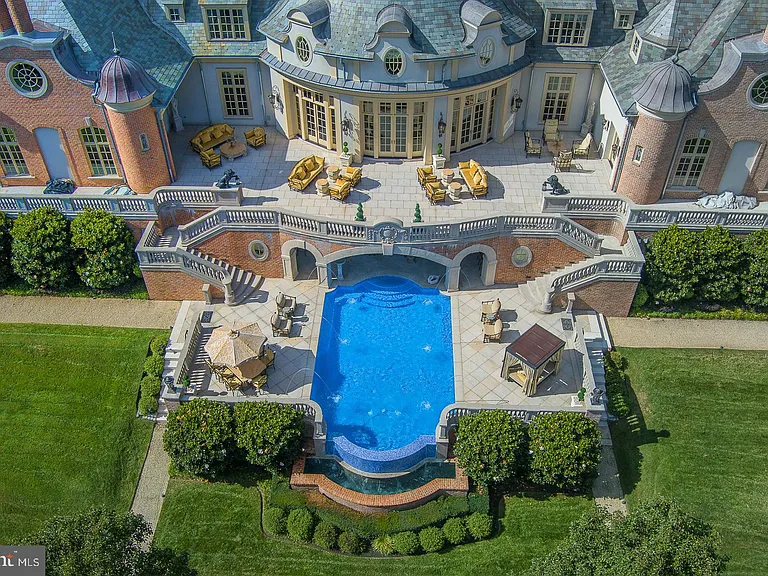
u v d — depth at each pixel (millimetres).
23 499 30922
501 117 43625
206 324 37656
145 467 32531
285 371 35219
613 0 41688
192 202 39469
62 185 40750
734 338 37531
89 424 33656
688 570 21422
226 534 30125
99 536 22266
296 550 29625
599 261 36562
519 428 30797
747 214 37656
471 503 30500
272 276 40719
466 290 39844
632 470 32031
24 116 38656
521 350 32906
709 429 33188
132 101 36594
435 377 35062
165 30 42656
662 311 38875
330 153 43812
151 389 34562
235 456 31562
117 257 38594
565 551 23938
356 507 30422
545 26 41688
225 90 44844
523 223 37531
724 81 35500
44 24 37812
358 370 35438
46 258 38312
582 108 44656
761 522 29781
